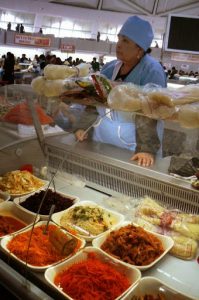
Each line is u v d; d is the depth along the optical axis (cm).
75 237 163
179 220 177
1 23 1909
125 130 208
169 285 141
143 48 239
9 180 220
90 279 140
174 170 185
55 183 227
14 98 238
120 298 132
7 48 1725
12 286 147
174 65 1210
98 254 156
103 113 206
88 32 2048
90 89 184
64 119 232
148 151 201
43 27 1983
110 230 174
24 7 1794
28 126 239
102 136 225
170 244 163
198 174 178
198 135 177
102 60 1600
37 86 206
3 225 184
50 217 174
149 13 1848
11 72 747
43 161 246
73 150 223
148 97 160
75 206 194
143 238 161
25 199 206
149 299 136
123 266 148
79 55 1820
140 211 188
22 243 164
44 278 143
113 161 203
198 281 145
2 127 233
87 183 224
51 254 158
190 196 176
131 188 203
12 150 231
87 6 1886
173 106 153
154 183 189
